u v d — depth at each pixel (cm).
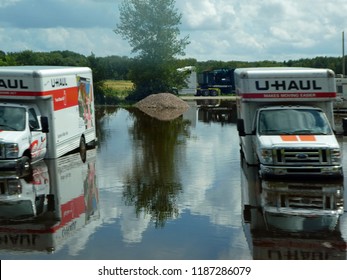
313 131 1495
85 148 2152
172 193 1341
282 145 1412
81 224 1062
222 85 6788
